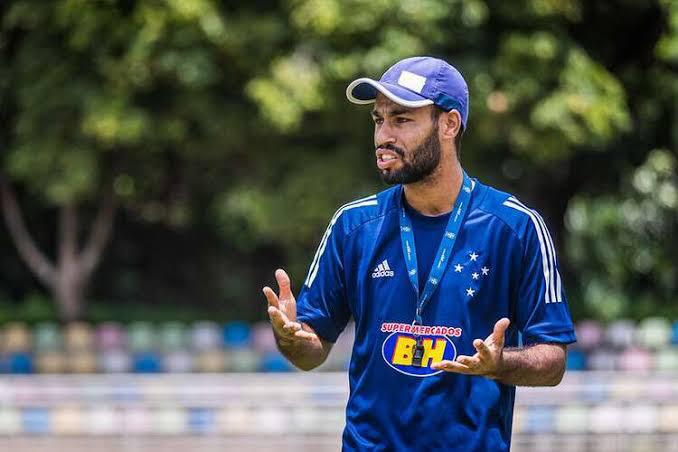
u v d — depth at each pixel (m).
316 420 33.00
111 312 58.47
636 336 45.22
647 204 66.75
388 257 13.91
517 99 48.41
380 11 46.38
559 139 49.00
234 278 68.88
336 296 14.45
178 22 47.25
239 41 47.59
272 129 50.06
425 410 13.45
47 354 44.84
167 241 69.12
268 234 52.03
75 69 50.72
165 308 63.47
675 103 55.56
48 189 51.34
